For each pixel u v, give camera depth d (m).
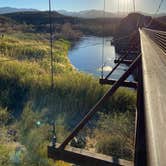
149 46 12.11
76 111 23.72
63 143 6.36
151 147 2.38
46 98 24.55
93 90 24.80
